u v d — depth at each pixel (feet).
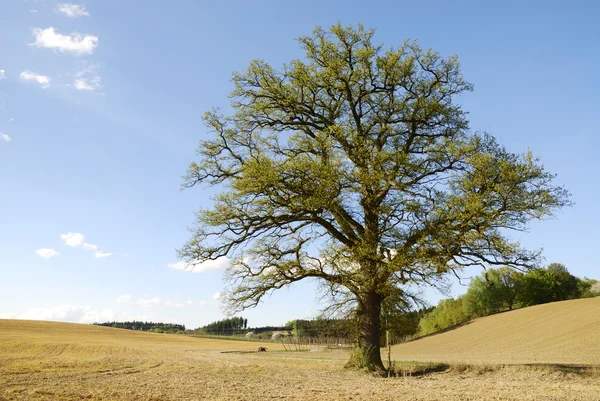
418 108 77.82
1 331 250.16
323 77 78.43
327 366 94.32
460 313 298.15
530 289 272.72
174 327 539.29
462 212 65.57
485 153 65.92
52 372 75.05
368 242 69.46
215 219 73.51
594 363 90.43
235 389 53.47
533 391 51.78
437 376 73.67
